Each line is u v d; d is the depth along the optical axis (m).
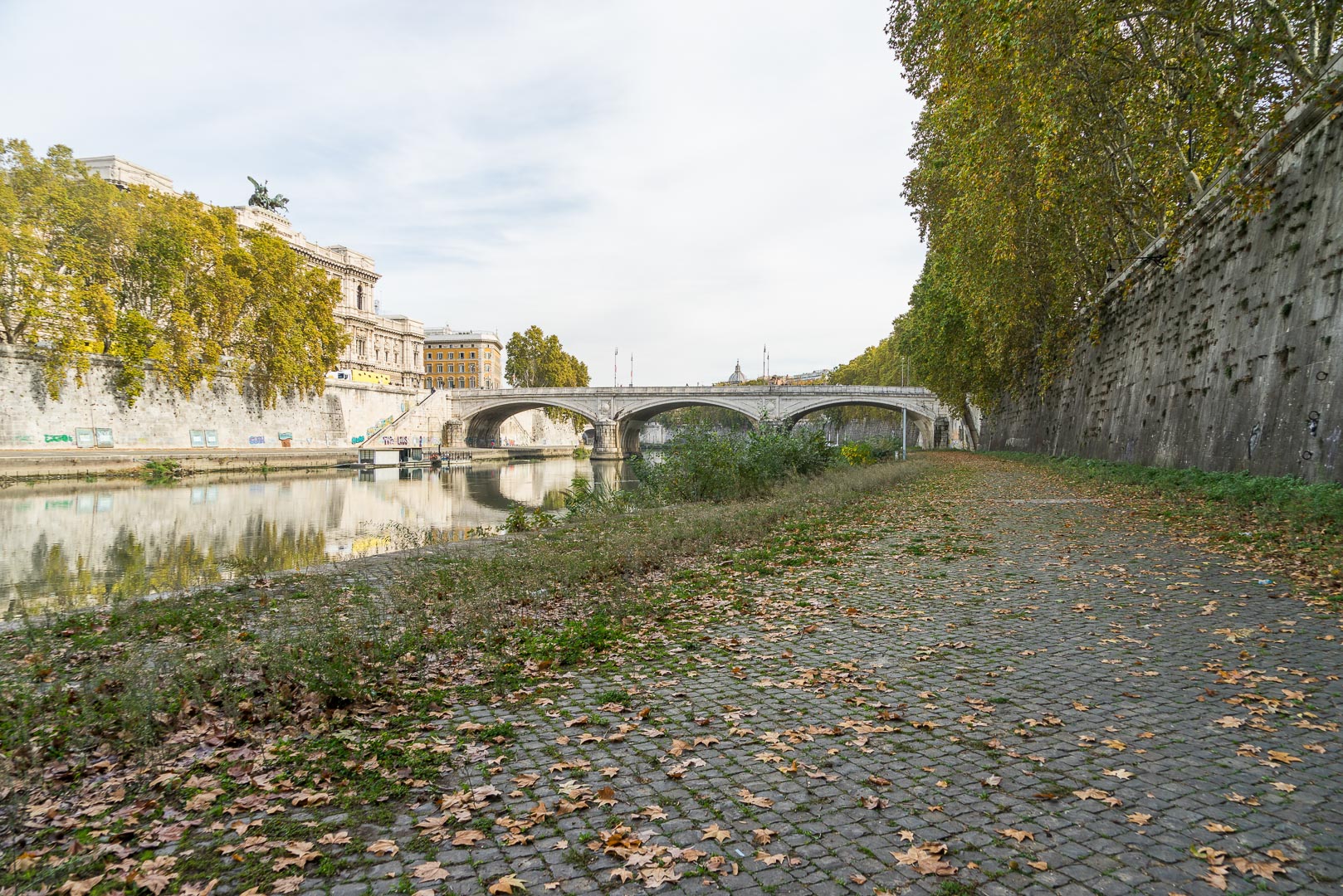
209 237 61.06
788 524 16.53
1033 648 6.94
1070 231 32.41
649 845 3.71
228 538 23.83
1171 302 25.56
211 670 5.97
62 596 13.49
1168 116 20.75
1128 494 20.02
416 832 3.84
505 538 17.25
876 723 5.29
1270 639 6.79
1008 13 16.58
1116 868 3.42
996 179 23.92
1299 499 13.53
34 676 6.36
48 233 51.41
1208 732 4.90
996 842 3.68
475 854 3.64
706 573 11.33
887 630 7.83
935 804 4.09
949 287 42.78
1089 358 36.94
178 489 44.38
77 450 51.97
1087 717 5.25
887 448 52.84
